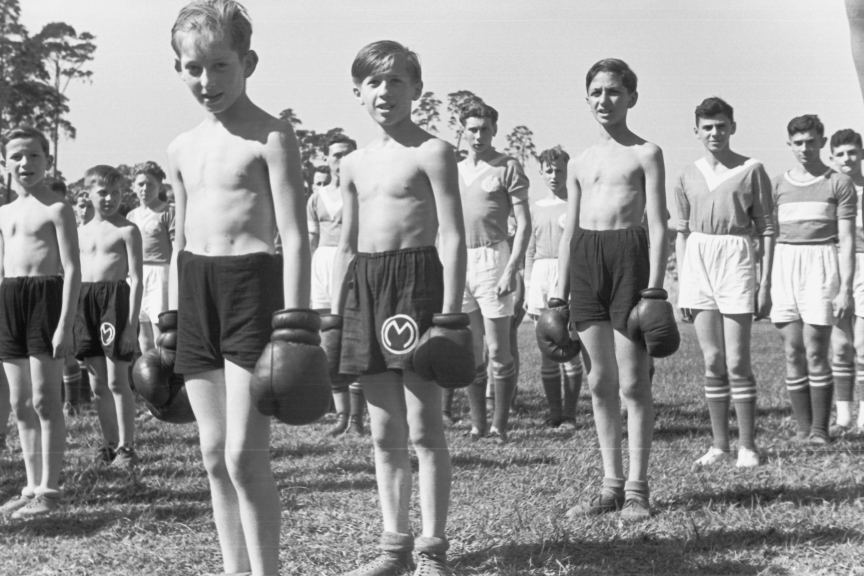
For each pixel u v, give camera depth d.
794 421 5.88
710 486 4.04
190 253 2.85
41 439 4.31
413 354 2.95
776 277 5.45
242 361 2.73
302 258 2.78
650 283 3.72
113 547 3.49
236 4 2.82
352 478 4.53
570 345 4.09
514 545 3.32
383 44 3.09
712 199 4.85
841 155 5.89
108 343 5.11
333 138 6.23
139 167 6.95
